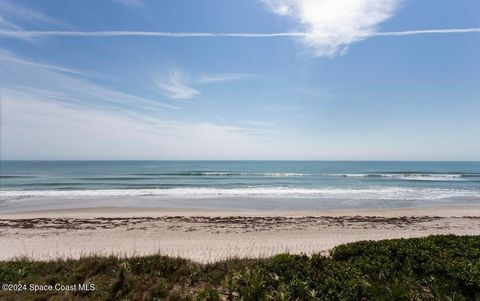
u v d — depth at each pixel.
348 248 6.50
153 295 4.89
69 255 8.83
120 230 12.81
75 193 26.61
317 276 5.07
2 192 26.95
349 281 4.78
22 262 6.32
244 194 27.03
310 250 9.69
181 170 71.50
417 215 17.34
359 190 30.25
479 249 6.27
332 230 13.09
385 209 19.80
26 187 31.34
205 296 4.71
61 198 23.83
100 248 9.88
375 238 11.66
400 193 28.19
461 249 6.34
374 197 25.62
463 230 13.20
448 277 5.06
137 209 19.11
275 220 15.30
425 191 29.72
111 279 5.41
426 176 50.91
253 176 50.12
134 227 13.44
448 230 13.19
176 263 6.30
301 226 13.87
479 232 12.84
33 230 12.73
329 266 5.46
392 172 65.06
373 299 4.39
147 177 46.12
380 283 4.87
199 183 36.88
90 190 28.70
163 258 6.61
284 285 4.82
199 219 15.43
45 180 40.06
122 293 4.94
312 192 28.52
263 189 30.72
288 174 54.84
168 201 22.95
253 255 8.79
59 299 4.68
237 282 5.15
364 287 4.60
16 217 15.77
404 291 4.47
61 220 14.88
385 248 6.33
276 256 6.26
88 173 56.44
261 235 12.09
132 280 5.36
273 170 74.06
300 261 5.79
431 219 15.71
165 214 17.28
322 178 45.97
